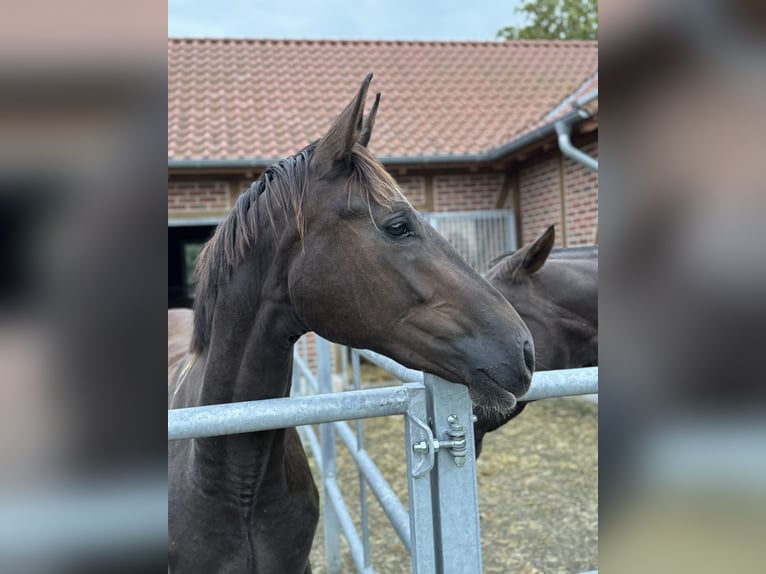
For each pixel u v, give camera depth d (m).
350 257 1.15
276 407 1.02
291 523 1.54
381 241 1.15
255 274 1.29
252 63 9.23
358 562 2.41
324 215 1.17
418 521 1.09
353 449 2.35
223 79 8.62
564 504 3.90
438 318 1.13
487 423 1.97
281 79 8.82
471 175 7.26
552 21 25.08
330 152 1.19
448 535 1.09
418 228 1.18
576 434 5.32
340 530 3.74
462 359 1.11
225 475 1.38
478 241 7.29
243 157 6.27
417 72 9.66
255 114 7.66
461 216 7.23
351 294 1.15
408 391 1.10
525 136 6.02
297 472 1.61
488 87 9.32
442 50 10.56
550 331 2.11
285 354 1.34
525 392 1.12
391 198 1.17
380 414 1.08
